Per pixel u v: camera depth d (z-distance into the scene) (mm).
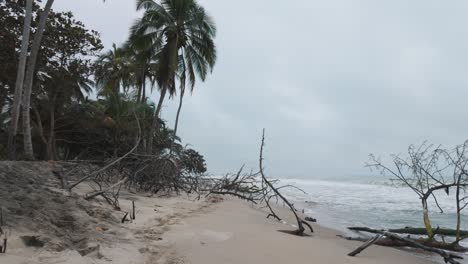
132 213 7598
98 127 24344
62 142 26328
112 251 4484
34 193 6645
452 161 8641
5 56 17969
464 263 6559
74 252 4125
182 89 25125
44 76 21078
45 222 5047
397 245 7938
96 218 6289
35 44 15109
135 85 30844
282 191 34625
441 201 24078
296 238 6730
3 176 7938
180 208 9758
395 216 14734
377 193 33938
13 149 14422
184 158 16344
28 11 14961
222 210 10211
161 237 5684
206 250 5059
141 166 13820
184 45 23672
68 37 19797
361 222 12547
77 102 27031
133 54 24859
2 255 3646
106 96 28609
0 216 4629
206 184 17672
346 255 5875
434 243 7961
